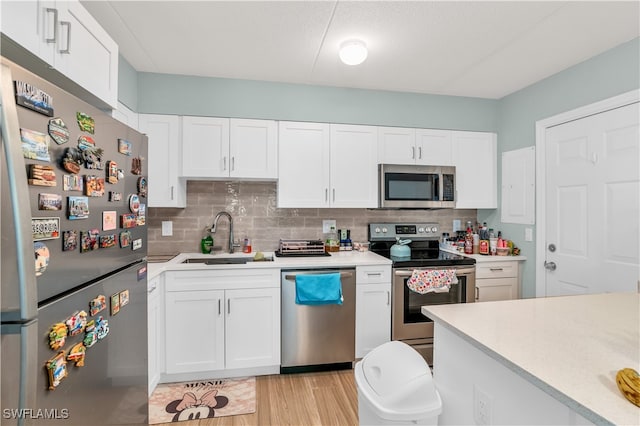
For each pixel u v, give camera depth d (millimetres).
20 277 663
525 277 2668
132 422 1264
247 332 2242
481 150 2963
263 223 2844
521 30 1834
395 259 2539
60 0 1001
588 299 1459
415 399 1102
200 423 1786
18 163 660
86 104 934
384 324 2430
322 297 2246
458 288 2539
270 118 2580
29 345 686
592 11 1648
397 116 2795
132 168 1253
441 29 1831
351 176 2707
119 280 1156
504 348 940
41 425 754
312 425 1774
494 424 985
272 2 1597
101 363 1031
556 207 2406
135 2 1598
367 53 2098
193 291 2174
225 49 2074
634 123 1876
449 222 3191
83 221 925
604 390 725
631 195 1895
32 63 956
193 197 2736
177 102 2438
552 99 2432
